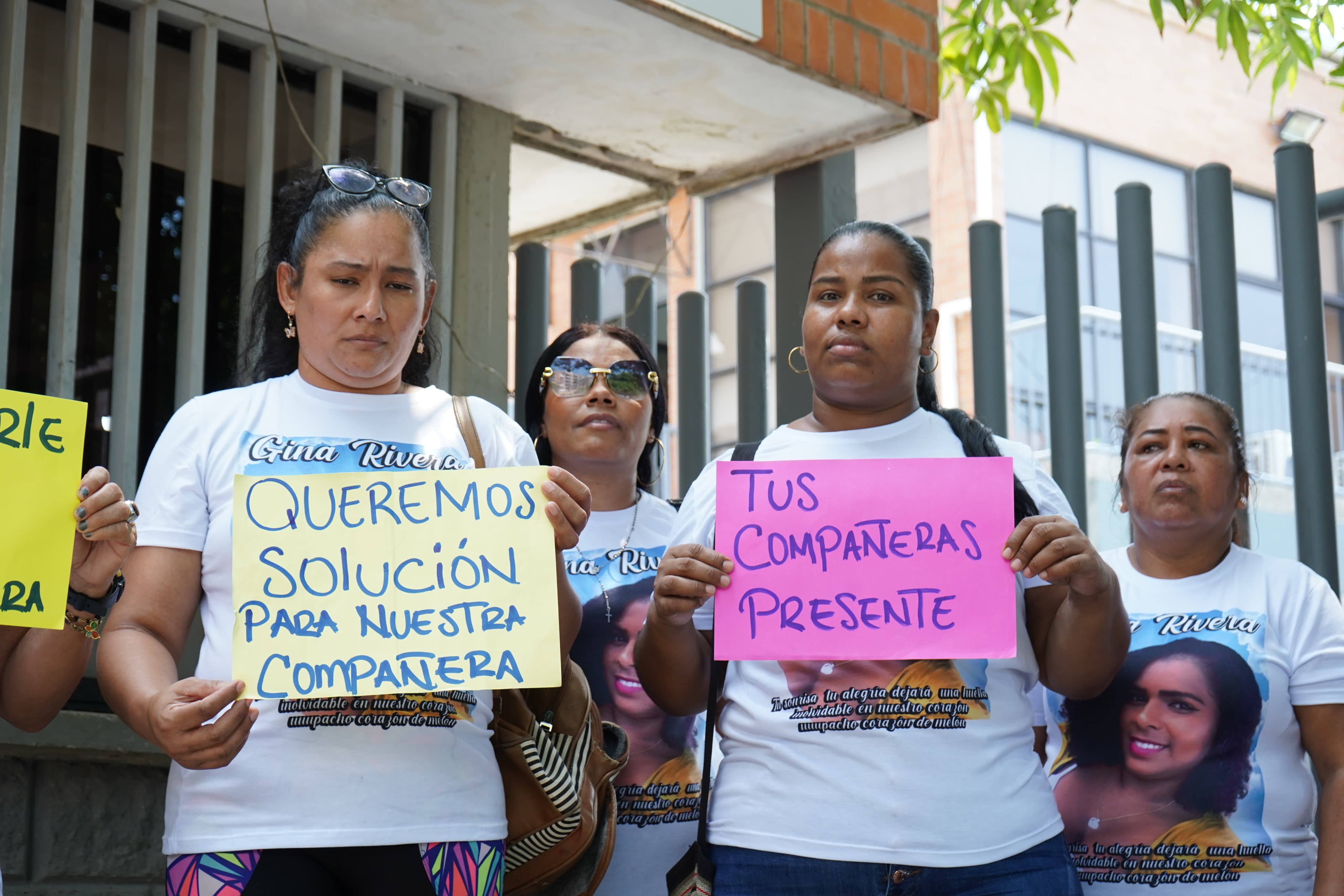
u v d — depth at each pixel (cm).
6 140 370
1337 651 287
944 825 232
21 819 334
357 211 238
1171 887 278
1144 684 288
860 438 266
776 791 241
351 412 240
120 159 408
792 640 243
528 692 262
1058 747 296
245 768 214
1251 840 277
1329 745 285
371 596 224
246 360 265
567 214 596
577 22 417
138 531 230
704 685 269
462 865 220
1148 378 465
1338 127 1401
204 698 204
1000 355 485
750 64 448
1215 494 296
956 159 1230
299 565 224
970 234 494
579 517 231
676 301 536
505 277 473
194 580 231
